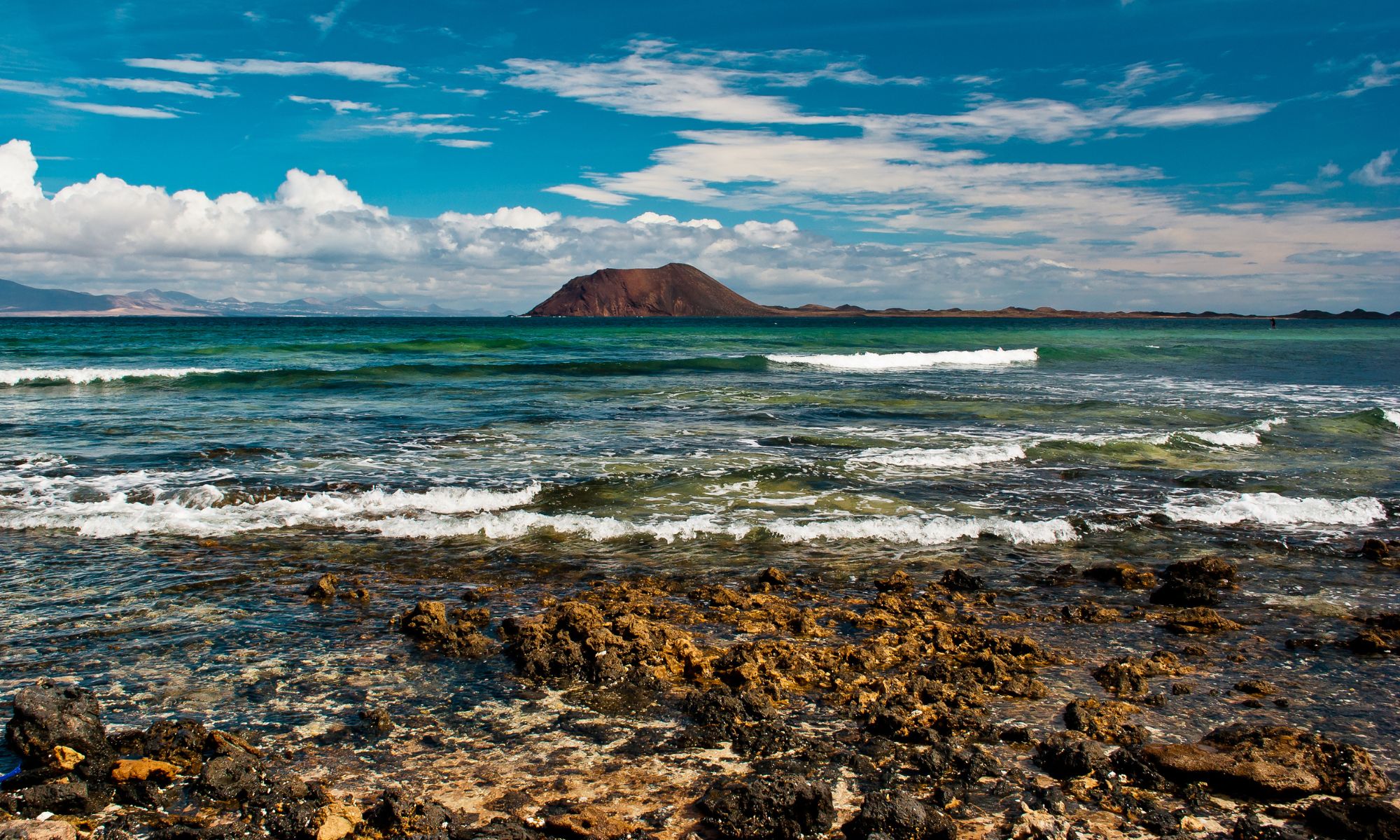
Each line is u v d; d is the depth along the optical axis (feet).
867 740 17.51
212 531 32.63
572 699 19.26
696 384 91.20
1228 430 56.70
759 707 18.53
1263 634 23.85
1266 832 14.26
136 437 52.24
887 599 25.89
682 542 32.45
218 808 14.60
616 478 42.11
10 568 27.84
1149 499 39.83
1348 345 188.55
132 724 17.57
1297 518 36.76
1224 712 18.88
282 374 94.68
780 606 25.46
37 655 21.03
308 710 18.49
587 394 78.95
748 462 46.32
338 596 25.89
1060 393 84.53
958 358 138.51
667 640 22.20
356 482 40.81
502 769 16.15
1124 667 20.70
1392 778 15.96
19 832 12.75
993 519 35.50
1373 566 30.45
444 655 21.62
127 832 13.83
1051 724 18.28
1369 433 58.80
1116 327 369.91
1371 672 21.11
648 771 16.16
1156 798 15.29
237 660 21.08
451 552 30.73
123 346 139.23
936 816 14.26
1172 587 26.63
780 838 14.06
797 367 122.01
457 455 47.83
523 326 347.36
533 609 25.22
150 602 25.03
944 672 20.68
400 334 220.02
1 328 217.15
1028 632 23.90
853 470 44.73
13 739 15.75
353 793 15.14
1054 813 14.83
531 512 35.32
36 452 46.85
